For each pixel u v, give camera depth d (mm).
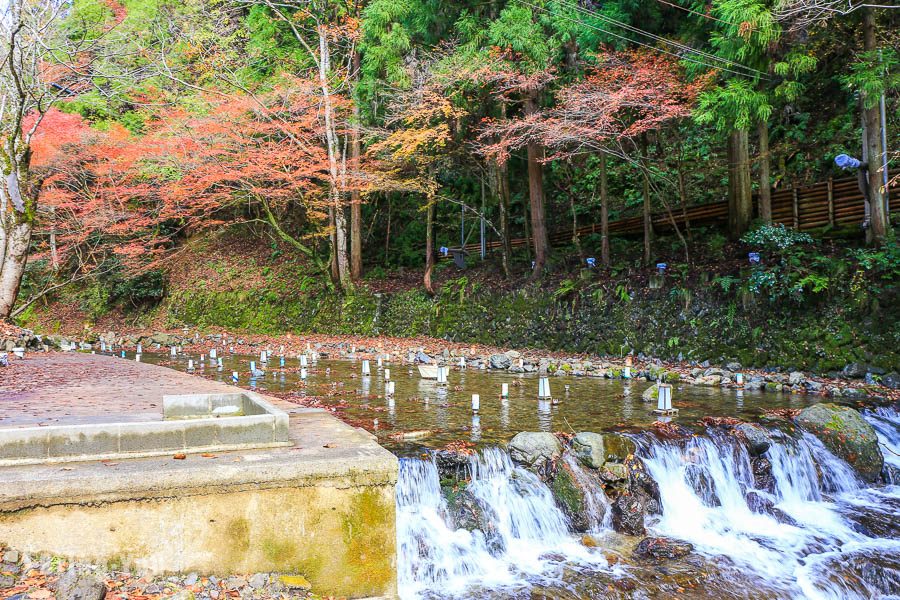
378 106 18281
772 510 6641
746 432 7309
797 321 12031
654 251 16219
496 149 16031
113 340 18906
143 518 3572
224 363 14336
